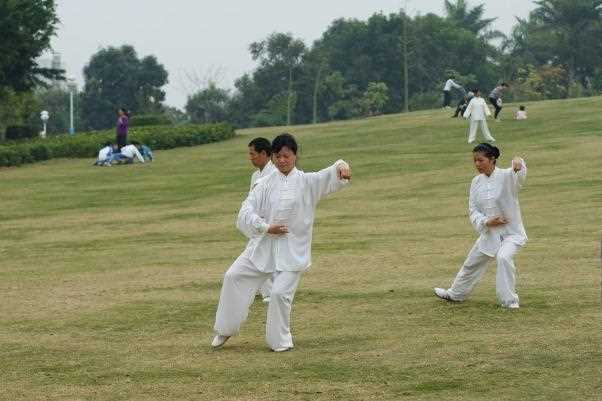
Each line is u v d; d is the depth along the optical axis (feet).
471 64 345.31
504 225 46.42
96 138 158.61
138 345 41.09
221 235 76.38
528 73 332.80
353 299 49.32
